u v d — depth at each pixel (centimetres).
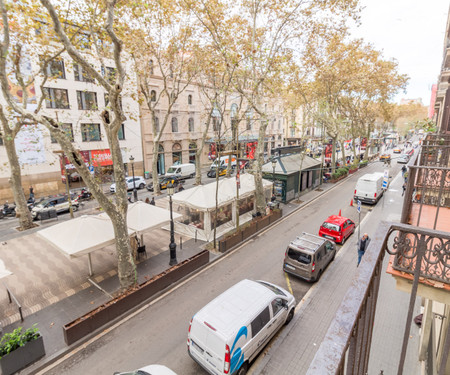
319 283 1205
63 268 1327
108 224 1248
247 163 3600
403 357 243
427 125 1454
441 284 348
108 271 1291
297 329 941
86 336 898
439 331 626
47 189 2633
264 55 1664
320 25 1753
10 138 1633
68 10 1119
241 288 883
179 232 1762
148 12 1619
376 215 2066
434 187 694
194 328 757
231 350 688
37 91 2391
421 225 528
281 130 5781
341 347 136
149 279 1165
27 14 1123
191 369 795
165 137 3634
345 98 3559
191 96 3872
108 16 820
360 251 1301
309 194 2748
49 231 1193
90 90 2756
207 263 1370
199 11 1538
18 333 802
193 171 3531
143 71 2392
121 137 3194
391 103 4984
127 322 977
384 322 946
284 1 1567
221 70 1969
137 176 3144
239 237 1599
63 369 792
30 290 1150
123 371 787
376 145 6009
